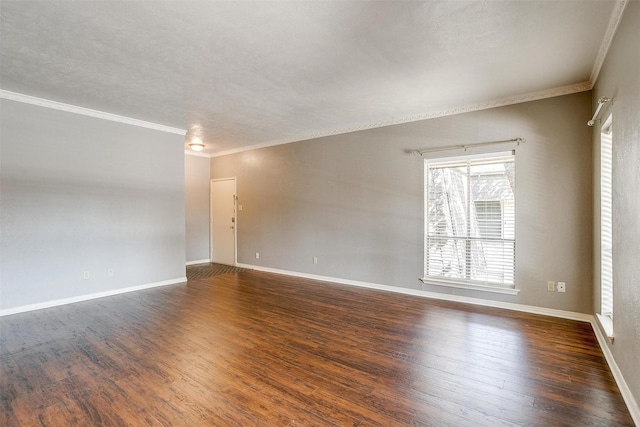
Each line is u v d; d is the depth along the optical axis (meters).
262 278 5.70
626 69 2.04
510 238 3.87
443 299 4.30
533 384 2.20
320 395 2.08
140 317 3.58
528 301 3.73
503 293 3.88
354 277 5.15
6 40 2.53
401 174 4.65
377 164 4.88
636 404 1.81
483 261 4.04
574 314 3.47
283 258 6.09
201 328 3.25
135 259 4.81
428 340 2.94
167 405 1.97
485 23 2.30
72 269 4.18
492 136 3.92
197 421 1.82
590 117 3.36
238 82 3.35
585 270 3.41
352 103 4.02
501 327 3.26
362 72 3.11
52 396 2.06
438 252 4.39
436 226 4.40
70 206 4.17
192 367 2.44
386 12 2.16
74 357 2.60
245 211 6.76
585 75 3.18
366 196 5.00
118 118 4.57
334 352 2.70
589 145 3.37
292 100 3.90
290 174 5.95
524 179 3.72
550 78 3.26
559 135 3.53
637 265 1.82
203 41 2.54
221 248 7.32
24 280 3.80
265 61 2.88
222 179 7.24
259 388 2.16
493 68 3.03
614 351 2.32
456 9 2.14
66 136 4.12
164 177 5.16
